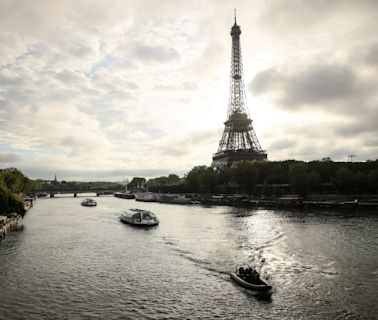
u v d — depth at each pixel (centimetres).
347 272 7250
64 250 9894
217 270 7638
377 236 10881
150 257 8962
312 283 6619
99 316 5406
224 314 5400
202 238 11388
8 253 9506
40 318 5341
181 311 5550
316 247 9569
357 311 5378
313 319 5147
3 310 5631
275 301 5825
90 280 7112
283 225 13662
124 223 15975
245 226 13738
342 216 16138
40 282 7000
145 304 5844
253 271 6769
